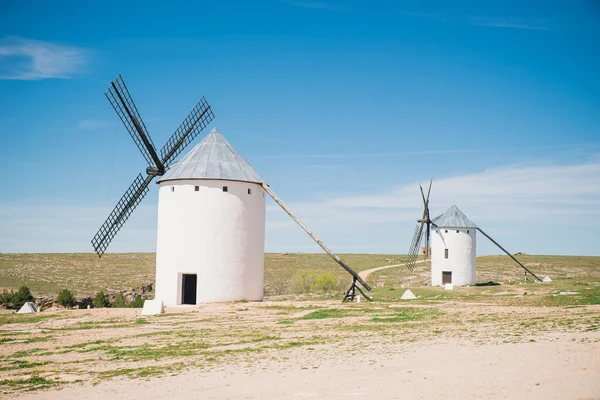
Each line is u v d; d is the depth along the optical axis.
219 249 36.62
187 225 36.72
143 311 30.84
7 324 27.33
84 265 96.88
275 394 11.33
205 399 11.27
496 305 29.34
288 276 101.56
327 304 33.66
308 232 37.06
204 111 44.56
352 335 19.39
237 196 37.53
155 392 12.15
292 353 16.11
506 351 14.20
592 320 19.38
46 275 79.88
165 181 37.97
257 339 19.50
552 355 13.25
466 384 11.10
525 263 108.31
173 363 15.53
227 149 39.47
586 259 117.12
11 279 73.25
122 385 13.06
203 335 21.27
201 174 36.97
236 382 12.66
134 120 40.03
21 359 17.44
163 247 37.38
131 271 91.69
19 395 12.54
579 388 10.34
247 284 37.41
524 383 10.91
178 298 36.62
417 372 12.45
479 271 96.88
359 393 10.98
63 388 13.07
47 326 25.98
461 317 23.67
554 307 26.47
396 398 10.47
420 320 23.23
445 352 14.70
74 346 19.66
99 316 29.75
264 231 39.66
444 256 67.62
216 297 36.28
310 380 12.38
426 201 73.56
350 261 127.94
